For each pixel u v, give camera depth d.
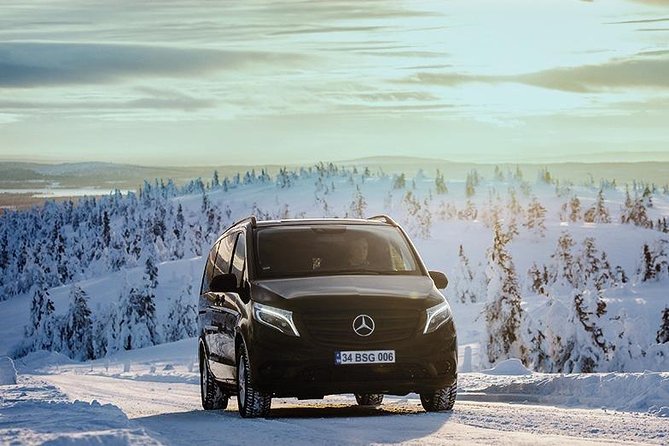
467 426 10.00
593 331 43.31
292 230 12.95
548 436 9.09
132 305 142.62
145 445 8.05
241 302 12.23
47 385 18.42
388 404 14.22
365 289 11.62
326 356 11.16
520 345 58.69
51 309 167.50
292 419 11.19
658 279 156.75
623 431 9.36
